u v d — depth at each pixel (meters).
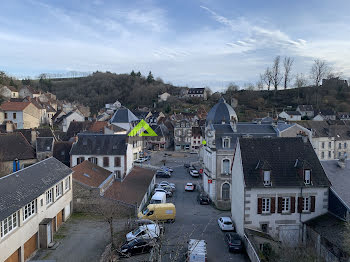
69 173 35.16
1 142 53.50
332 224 28.03
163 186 50.22
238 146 32.81
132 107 175.62
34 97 126.69
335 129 78.62
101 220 34.62
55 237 30.16
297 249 25.62
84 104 185.88
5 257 21.81
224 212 39.66
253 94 151.50
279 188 29.97
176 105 163.50
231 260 26.30
